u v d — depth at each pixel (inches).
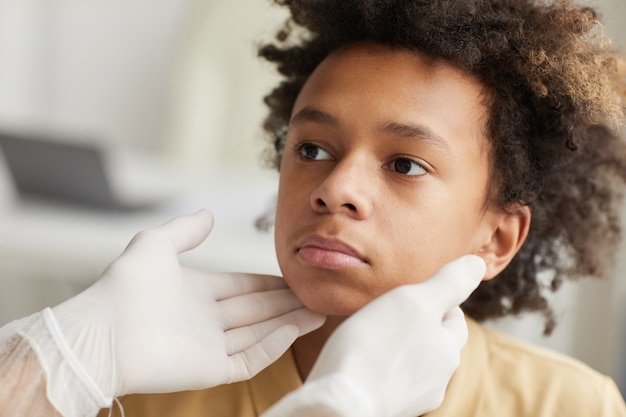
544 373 37.4
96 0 114.7
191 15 110.0
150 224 74.0
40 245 68.7
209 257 66.5
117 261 32.0
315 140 32.9
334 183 30.4
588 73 35.4
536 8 35.5
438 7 32.7
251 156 105.7
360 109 31.9
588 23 35.8
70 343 30.3
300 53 43.0
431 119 31.9
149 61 116.3
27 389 29.5
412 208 31.4
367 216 30.9
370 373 26.9
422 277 31.9
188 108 105.9
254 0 102.5
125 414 35.8
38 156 74.5
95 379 30.3
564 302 71.0
